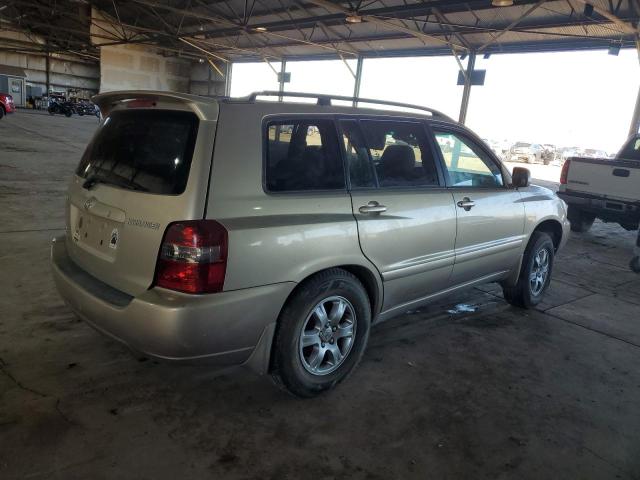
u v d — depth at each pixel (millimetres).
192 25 31234
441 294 3678
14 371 2875
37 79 50125
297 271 2549
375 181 3066
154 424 2516
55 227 5980
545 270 4672
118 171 2607
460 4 15977
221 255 2264
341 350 2922
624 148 8398
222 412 2666
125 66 38125
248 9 24594
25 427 2398
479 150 3926
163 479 2143
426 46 21594
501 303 4727
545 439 2629
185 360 2311
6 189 7992
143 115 2668
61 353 3125
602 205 7738
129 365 3059
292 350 2627
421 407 2846
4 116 25281
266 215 2465
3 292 3936
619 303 4984
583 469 2412
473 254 3727
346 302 2869
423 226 3240
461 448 2504
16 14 40188
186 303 2207
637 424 2832
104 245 2566
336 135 2906
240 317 2365
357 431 2582
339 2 19641
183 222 2236
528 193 4363
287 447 2418
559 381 3273
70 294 2645
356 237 2816
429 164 3465
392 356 3453
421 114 3539
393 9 17047
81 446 2305
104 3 33562
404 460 2385
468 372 3305
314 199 2678
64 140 17250
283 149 2652
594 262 6699
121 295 2449
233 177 2381
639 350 3850
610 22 14375
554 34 16094
